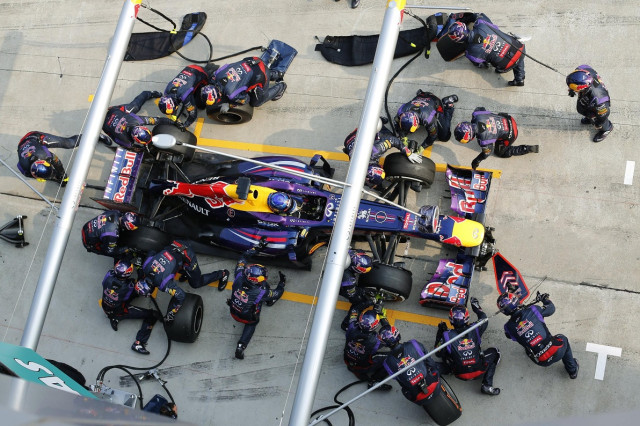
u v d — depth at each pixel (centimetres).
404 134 1030
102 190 1159
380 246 1030
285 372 1035
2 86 1265
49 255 866
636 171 1045
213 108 1098
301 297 1066
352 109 1145
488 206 1062
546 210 1048
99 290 1117
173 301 1006
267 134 1155
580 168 1059
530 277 1026
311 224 987
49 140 1102
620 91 1088
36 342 834
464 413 980
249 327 1025
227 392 1038
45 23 1299
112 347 1084
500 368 995
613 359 974
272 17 1227
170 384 1052
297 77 1178
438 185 1079
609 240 1021
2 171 1204
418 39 1152
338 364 1025
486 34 1022
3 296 1135
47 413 382
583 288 1009
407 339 1024
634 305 990
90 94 1236
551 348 916
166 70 1223
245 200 981
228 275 1079
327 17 1208
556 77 1111
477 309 968
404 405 994
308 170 1025
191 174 1126
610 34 1119
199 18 1235
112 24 1280
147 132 1015
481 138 981
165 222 1084
